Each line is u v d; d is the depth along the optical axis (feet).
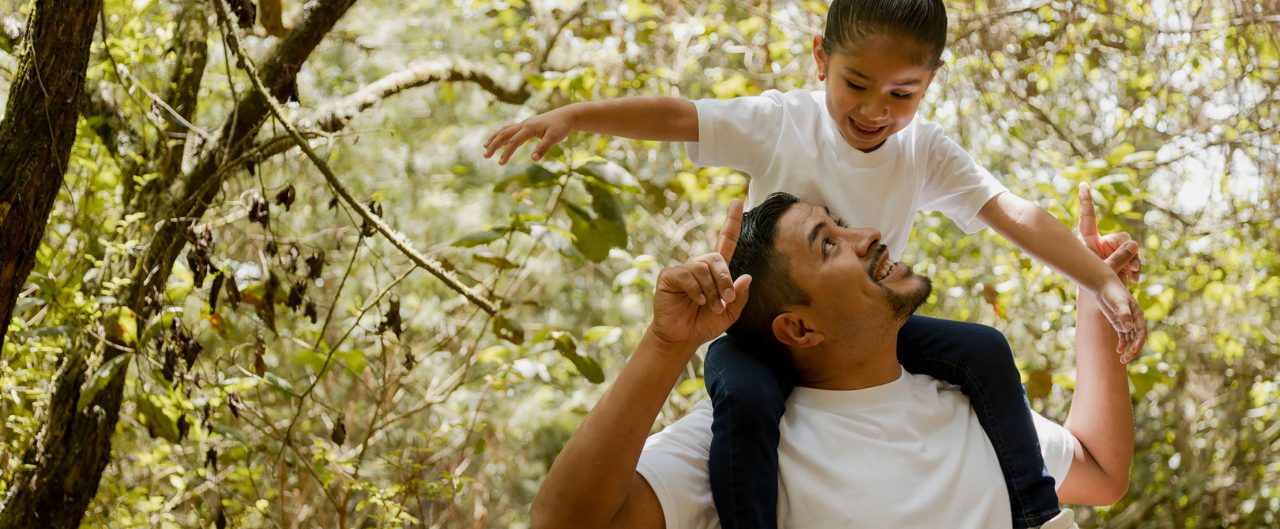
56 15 7.27
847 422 6.14
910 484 5.92
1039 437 6.73
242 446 12.25
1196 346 18.54
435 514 17.93
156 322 8.81
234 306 8.87
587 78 13.41
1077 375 7.19
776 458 5.95
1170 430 21.44
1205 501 21.74
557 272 21.21
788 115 7.33
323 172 8.41
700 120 7.24
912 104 6.74
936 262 17.58
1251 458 21.34
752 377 6.01
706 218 18.99
